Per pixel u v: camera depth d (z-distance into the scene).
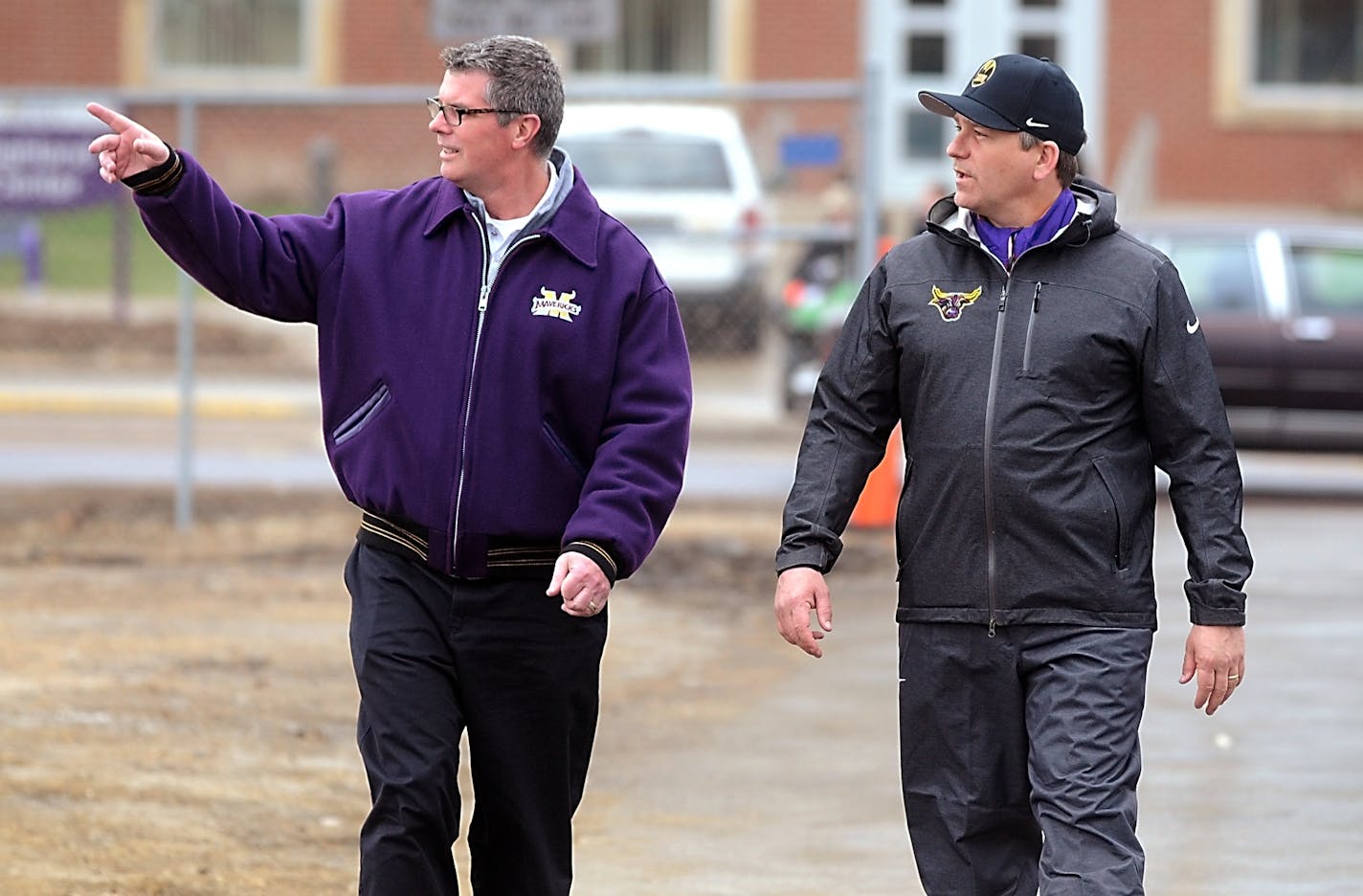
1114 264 15.26
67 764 23.41
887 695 27.86
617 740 25.47
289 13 87.31
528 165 15.38
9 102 39.28
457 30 42.75
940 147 85.31
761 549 38.91
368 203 15.75
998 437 15.12
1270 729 25.73
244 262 15.24
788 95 39.06
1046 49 85.00
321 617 32.38
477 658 15.40
